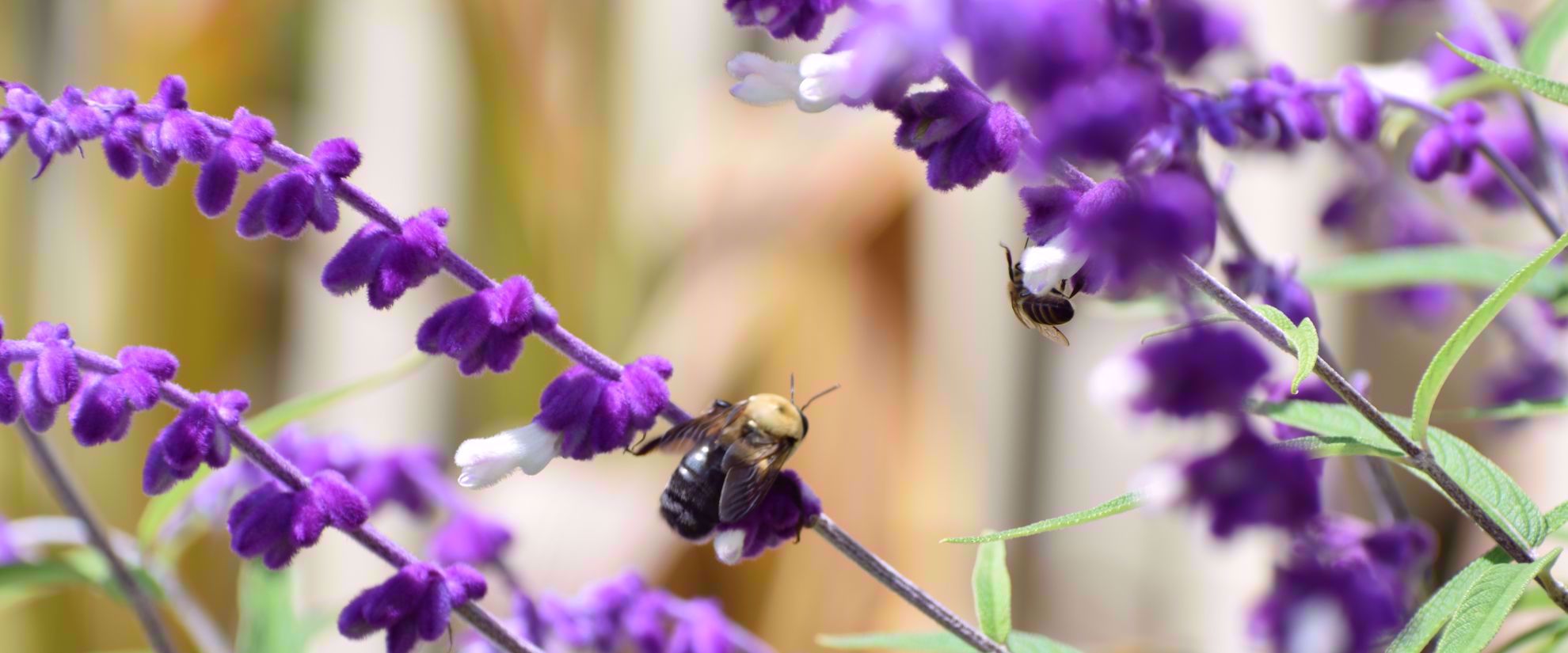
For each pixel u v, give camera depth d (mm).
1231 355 475
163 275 929
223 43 961
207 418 434
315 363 1027
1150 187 410
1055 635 1105
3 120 415
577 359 435
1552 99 403
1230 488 477
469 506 543
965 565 958
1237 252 475
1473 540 872
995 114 409
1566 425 734
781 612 890
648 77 1057
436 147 1020
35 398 423
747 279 959
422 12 1012
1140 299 482
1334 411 460
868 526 923
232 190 417
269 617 530
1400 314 596
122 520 871
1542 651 483
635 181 1044
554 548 889
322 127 1038
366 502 443
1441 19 560
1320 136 461
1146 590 1060
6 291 917
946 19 402
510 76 1000
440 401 1015
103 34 933
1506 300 412
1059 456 1100
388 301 424
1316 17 876
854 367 943
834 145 998
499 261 1012
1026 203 412
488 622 449
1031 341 1085
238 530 436
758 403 472
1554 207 518
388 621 441
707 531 470
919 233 991
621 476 939
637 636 518
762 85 414
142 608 503
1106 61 404
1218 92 496
